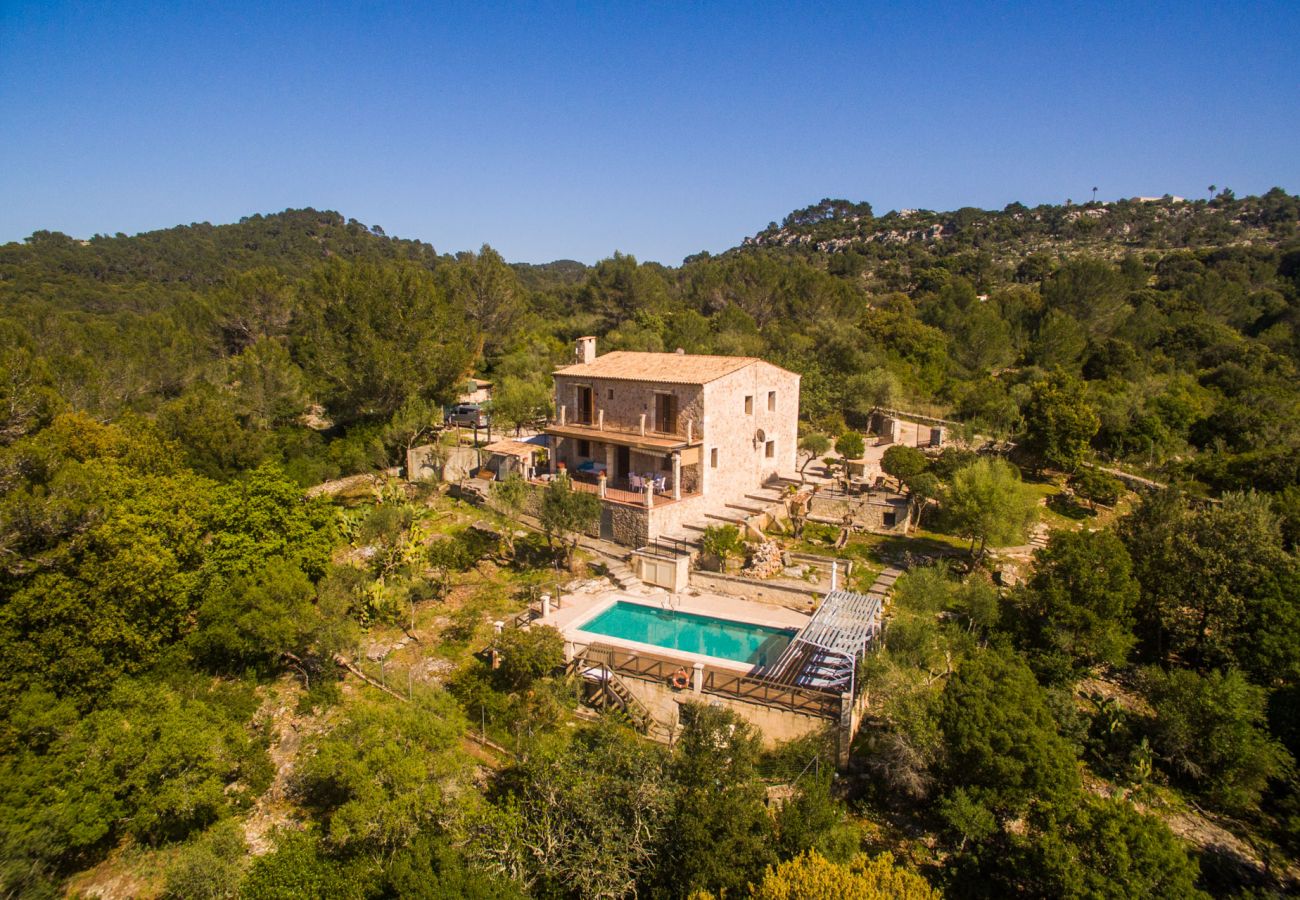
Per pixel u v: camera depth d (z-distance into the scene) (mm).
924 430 54312
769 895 14023
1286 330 82125
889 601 29188
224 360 68625
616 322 88750
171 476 34250
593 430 39656
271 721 23281
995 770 18750
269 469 29891
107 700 21703
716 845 15797
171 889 16438
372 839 17203
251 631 24109
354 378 49906
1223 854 20203
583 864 16266
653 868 16359
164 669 23734
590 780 17812
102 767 18281
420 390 51281
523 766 19172
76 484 25141
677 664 24734
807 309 84062
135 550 23859
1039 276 132875
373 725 19109
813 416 53594
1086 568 27125
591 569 33156
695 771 17766
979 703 19797
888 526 36531
